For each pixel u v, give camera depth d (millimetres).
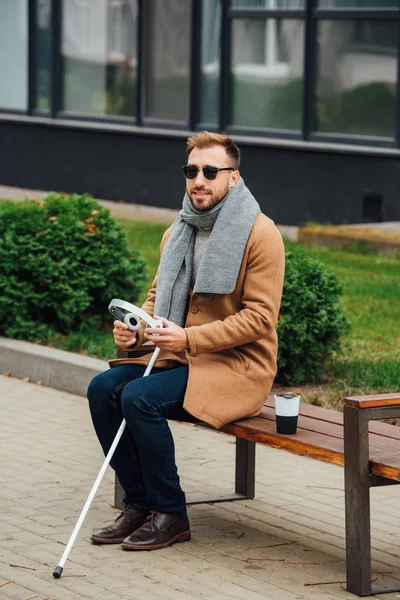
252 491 6535
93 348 9406
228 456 7387
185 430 7984
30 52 21266
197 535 5895
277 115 17938
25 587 5168
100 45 20250
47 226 9836
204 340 5621
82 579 5270
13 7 21547
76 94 20750
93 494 5504
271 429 5566
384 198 16500
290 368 8539
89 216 10156
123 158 19781
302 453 5352
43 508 6301
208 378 5652
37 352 9312
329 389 8445
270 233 5711
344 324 8641
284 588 5191
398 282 12336
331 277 8727
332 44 17156
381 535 5961
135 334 5926
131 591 5129
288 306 8336
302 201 17469
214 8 18547
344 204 16953
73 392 8961
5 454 7355
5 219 9867
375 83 16766
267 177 17875
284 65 17750
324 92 17344
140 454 5613
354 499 5094
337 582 5277
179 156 18922
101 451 7461
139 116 19688
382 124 16750
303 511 6328
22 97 21688
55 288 9664
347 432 5094
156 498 5684
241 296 5754
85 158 20375
